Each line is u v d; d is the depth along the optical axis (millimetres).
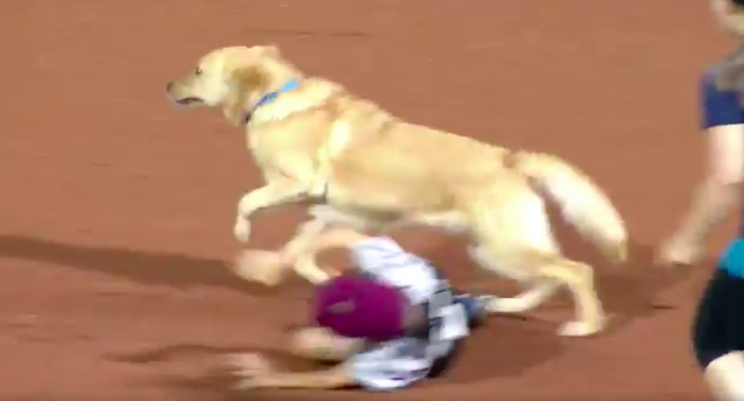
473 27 19891
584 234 10094
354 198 10305
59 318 10508
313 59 18484
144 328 10297
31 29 19812
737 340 7422
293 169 10500
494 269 10039
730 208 8492
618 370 9500
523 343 9953
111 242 12297
